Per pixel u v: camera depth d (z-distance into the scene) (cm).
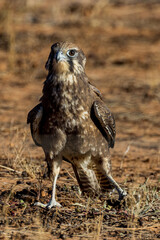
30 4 7806
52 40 5678
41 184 1870
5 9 6500
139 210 1568
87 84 1691
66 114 1633
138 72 4662
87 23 6994
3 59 5041
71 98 1627
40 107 1677
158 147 2612
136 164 2272
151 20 7450
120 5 8700
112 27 6888
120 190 1719
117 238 1396
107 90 3994
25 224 1470
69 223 1498
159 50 5641
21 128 2844
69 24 6838
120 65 4962
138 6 8631
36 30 6312
